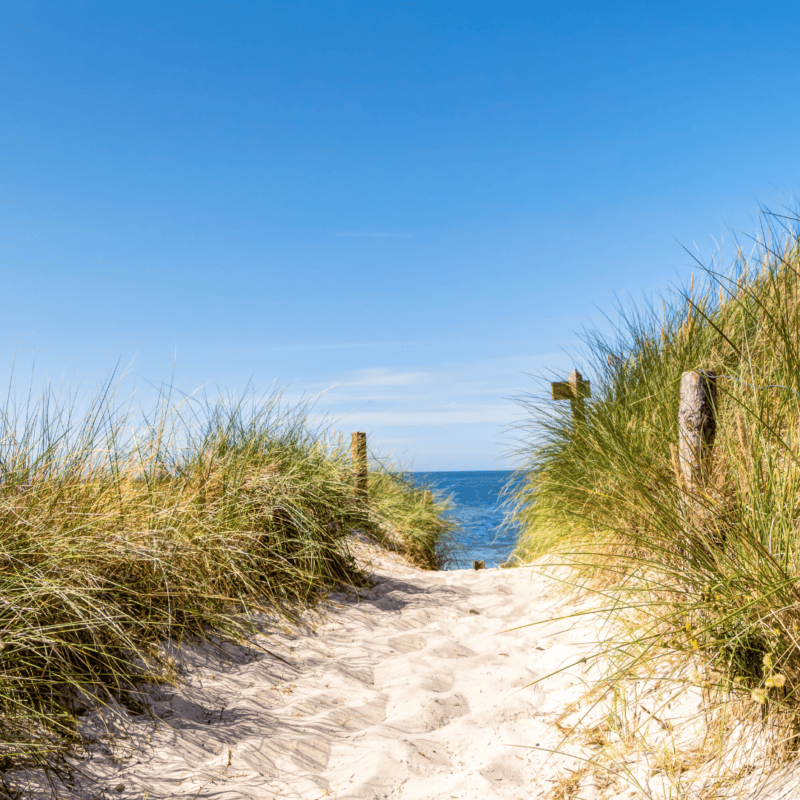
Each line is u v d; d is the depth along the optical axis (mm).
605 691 3006
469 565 9422
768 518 2477
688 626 2406
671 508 3088
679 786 2113
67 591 3150
